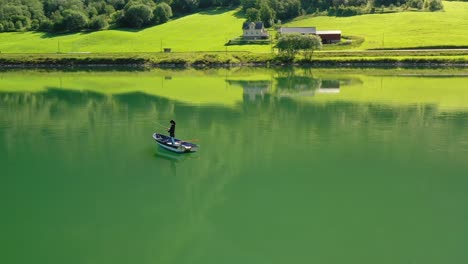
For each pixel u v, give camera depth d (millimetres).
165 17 193625
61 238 28453
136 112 62812
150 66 127625
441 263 25875
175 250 27250
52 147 45969
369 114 59938
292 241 28156
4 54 135625
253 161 41438
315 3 197000
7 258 26234
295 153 43625
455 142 46781
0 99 74188
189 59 128500
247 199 33750
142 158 42500
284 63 124500
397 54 123000
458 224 30000
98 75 110125
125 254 26766
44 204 33031
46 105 68688
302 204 32875
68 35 176875
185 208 32375
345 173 38500
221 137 49250
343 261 26172
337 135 49625
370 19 174500
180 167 40188
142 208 32406
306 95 75938
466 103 66938
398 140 47594
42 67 128875
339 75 104375
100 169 39719
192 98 73875
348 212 31672
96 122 56688
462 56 118312
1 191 35188
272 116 59281
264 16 180375
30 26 190625
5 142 47750
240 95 76562
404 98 71688
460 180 36938
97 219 30797
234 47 143125
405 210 32000
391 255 26672
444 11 182875
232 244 27906
